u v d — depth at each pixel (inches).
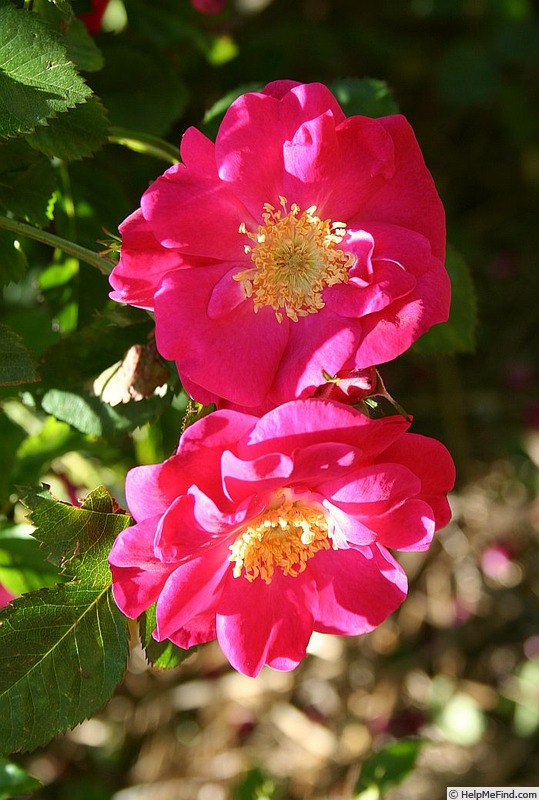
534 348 30.0
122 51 17.3
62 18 14.6
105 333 15.6
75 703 14.4
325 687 25.7
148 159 17.9
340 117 13.9
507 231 31.0
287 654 14.6
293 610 14.5
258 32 25.6
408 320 13.8
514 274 30.8
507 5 30.2
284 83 14.2
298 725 25.3
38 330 18.4
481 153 31.4
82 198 16.8
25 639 14.4
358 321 13.9
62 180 16.7
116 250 14.7
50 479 18.6
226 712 25.6
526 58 28.7
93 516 14.5
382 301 13.7
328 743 25.1
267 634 14.4
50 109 13.7
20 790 16.6
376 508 13.7
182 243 13.8
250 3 27.3
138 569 13.7
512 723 25.9
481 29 30.6
